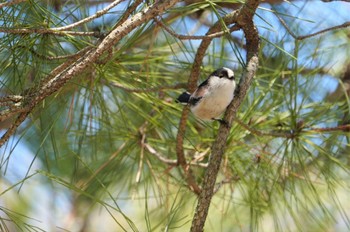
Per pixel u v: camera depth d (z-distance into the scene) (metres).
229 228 9.41
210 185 5.36
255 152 7.71
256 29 6.06
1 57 5.89
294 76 7.48
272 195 7.90
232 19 5.99
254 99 7.40
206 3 5.94
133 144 8.16
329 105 7.41
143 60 7.41
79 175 9.04
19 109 5.12
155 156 8.02
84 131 7.57
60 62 6.27
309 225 8.77
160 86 7.38
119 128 8.16
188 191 8.18
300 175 7.59
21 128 8.68
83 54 5.71
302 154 7.46
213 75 6.80
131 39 5.87
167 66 8.23
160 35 8.27
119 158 8.21
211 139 7.76
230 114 5.62
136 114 8.52
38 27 5.52
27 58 5.67
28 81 6.54
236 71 8.06
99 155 9.02
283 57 7.86
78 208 10.69
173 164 7.84
